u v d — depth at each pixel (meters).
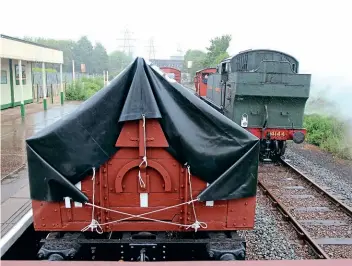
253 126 10.90
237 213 3.99
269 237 5.84
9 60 17.69
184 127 3.81
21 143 10.41
